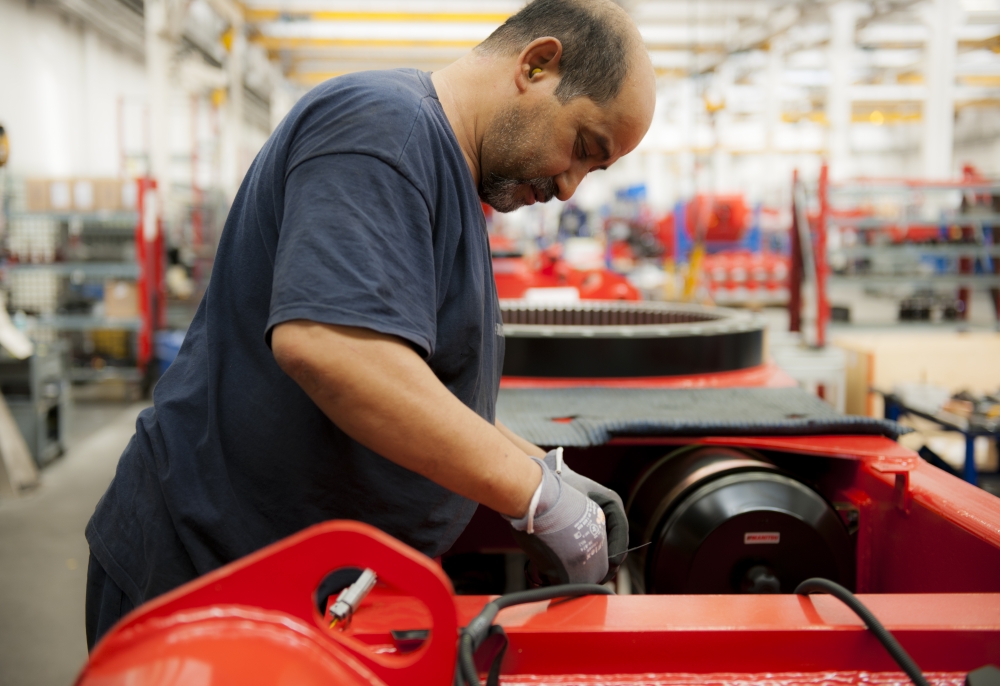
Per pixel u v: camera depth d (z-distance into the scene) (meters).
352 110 0.68
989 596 0.71
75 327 5.82
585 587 0.68
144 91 11.36
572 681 0.62
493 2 8.57
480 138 0.81
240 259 0.80
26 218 5.89
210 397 0.80
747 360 1.85
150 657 0.44
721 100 8.75
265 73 11.09
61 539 3.10
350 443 0.78
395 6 8.64
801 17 9.41
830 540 1.07
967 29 10.46
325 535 0.49
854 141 19.56
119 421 5.18
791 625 0.64
